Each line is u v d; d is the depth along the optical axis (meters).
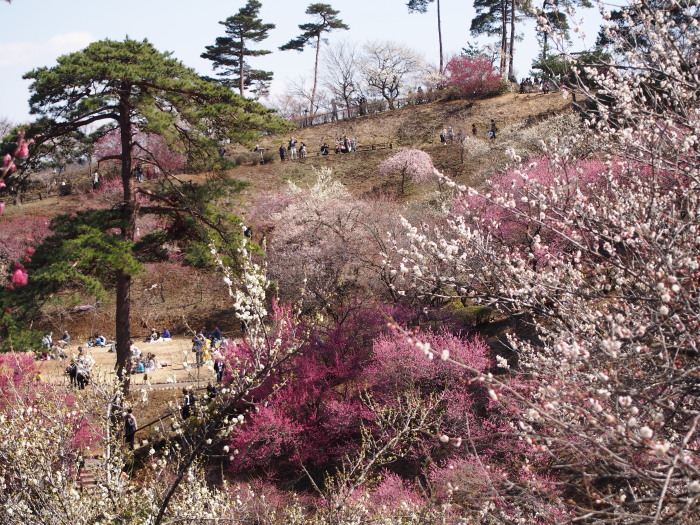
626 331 4.69
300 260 27.17
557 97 51.81
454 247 7.12
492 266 7.03
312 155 53.28
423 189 42.78
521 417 5.52
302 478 16.14
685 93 7.20
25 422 9.66
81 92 19.25
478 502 7.39
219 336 28.14
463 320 20.20
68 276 16.75
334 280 26.50
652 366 5.69
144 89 19.67
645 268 5.54
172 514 9.14
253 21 59.41
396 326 4.30
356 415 16.36
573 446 4.58
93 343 29.98
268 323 16.25
